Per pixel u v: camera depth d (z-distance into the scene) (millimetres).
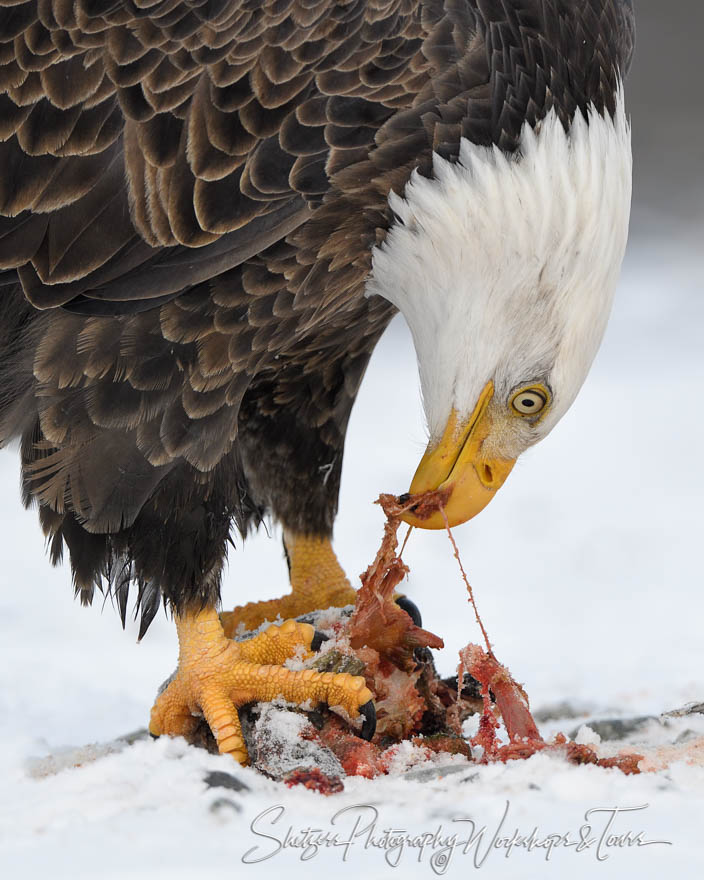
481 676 7246
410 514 7777
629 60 8633
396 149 7410
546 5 7824
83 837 5594
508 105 7512
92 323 7387
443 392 7793
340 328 8711
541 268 7504
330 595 9648
